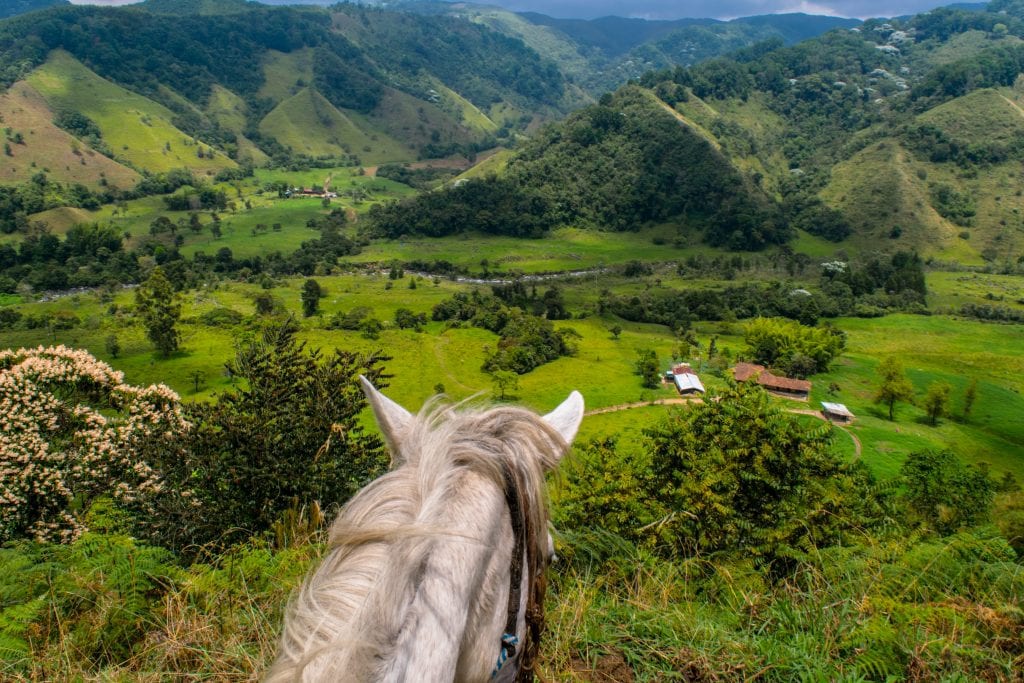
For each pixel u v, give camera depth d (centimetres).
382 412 144
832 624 328
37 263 10850
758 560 534
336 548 110
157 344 6119
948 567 401
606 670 294
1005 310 9469
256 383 855
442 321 7788
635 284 11219
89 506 899
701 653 294
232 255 12162
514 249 14175
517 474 118
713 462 783
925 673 283
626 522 716
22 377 988
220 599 352
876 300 10081
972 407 5925
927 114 18388
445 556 100
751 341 7238
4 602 351
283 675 87
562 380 5956
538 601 128
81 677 276
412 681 87
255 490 742
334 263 12225
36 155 16738
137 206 16000
